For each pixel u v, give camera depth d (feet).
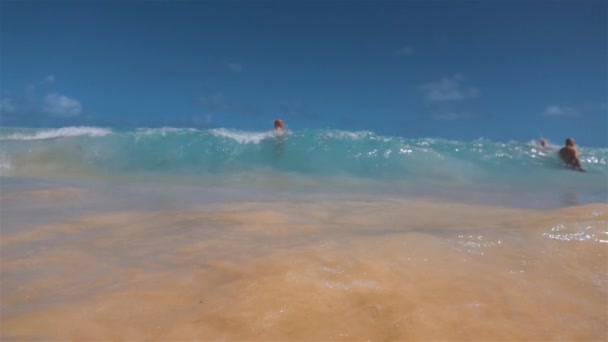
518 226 11.40
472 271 7.98
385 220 12.17
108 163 28.94
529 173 34.01
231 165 29.71
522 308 6.82
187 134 32.45
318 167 30.48
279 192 19.65
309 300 6.53
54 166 27.86
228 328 5.78
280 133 33.91
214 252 8.33
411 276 7.52
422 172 31.50
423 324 6.16
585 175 35.37
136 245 8.83
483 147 36.55
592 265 8.89
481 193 23.36
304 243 8.91
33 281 6.99
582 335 6.15
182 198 15.24
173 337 5.53
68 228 10.10
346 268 7.56
